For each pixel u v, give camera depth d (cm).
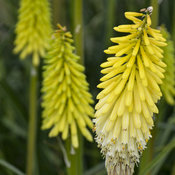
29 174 525
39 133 603
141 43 277
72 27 569
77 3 452
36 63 512
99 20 802
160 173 629
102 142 281
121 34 731
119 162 281
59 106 453
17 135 697
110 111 283
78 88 443
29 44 524
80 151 455
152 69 264
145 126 275
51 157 643
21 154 685
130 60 270
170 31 738
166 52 484
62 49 420
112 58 286
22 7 515
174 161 588
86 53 788
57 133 454
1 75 726
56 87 444
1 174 602
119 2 784
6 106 720
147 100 269
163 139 537
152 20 407
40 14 515
